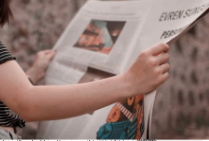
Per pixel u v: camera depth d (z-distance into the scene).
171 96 2.42
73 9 2.02
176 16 0.76
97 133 0.82
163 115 2.39
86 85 0.63
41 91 0.62
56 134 0.90
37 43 1.90
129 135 0.76
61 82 0.99
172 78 2.43
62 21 1.98
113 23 0.97
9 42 1.82
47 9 1.94
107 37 0.95
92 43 1.00
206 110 2.55
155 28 0.80
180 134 2.38
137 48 0.82
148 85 0.62
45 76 1.08
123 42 0.88
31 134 1.87
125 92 0.62
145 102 0.71
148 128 0.71
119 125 0.79
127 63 0.83
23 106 0.62
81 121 0.86
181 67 2.46
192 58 2.49
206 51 2.53
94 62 0.92
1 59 0.63
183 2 0.76
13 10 1.84
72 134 0.86
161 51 0.63
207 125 2.48
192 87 2.49
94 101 0.61
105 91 0.62
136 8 0.92
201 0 0.71
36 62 1.10
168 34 0.73
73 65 1.00
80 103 0.61
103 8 1.06
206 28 2.54
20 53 1.85
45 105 0.61
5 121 0.77
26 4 1.88
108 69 0.87
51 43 1.94
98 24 1.03
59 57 1.08
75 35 1.09
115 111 0.81
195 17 0.67
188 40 2.48
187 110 2.49
